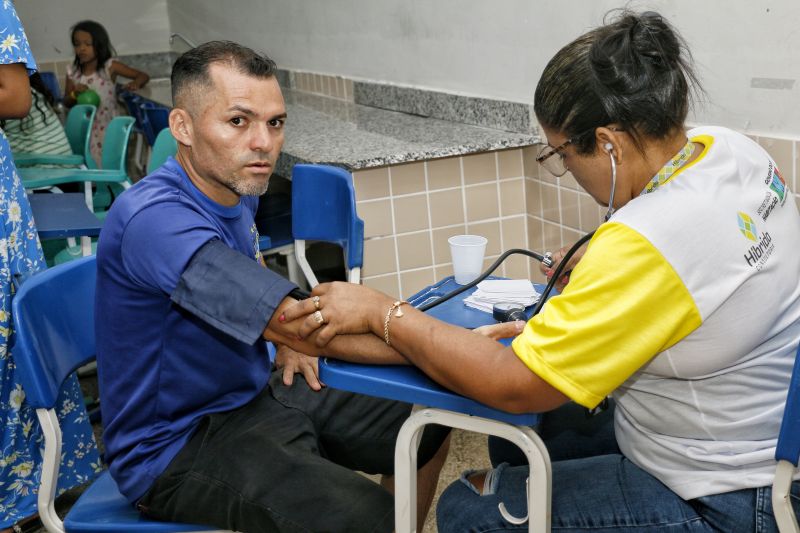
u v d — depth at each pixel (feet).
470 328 4.67
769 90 6.37
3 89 6.96
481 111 10.21
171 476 4.73
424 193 9.02
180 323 4.70
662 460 4.01
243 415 5.05
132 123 12.17
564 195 8.75
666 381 3.83
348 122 11.72
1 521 6.97
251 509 4.50
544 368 3.58
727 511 3.75
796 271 3.84
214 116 4.54
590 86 3.62
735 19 6.55
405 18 11.87
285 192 11.53
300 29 15.84
